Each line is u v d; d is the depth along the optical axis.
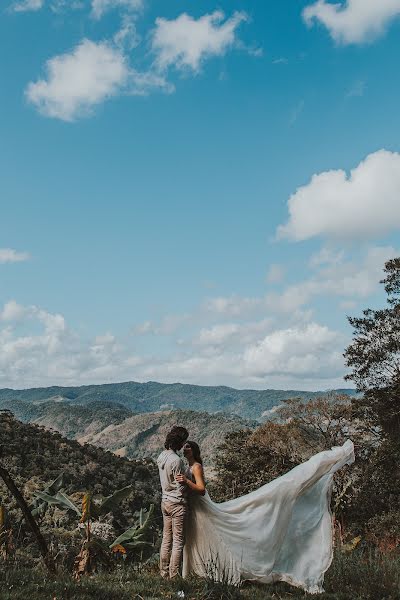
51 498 9.47
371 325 39.81
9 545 7.47
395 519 22.20
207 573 6.14
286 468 43.78
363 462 35.47
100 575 6.80
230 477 45.94
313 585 6.39
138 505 44.81
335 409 41.56
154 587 5.96
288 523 6.65
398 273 40.31
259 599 5.88
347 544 10.79
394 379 38.81
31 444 54.91
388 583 6.68
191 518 6.54
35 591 5.45
